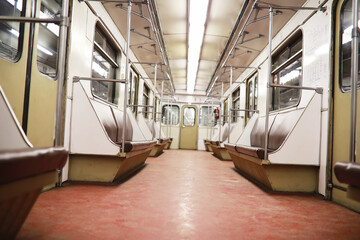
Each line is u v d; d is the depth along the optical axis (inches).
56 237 63.9
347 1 120.6
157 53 287.4
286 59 195.0
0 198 42.2
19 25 93.9
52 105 117.4
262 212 96.5
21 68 94.2
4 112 61.9
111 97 223.0
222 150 303.0
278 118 181.0
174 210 93.4
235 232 74.0
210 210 96.0
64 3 67.4
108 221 77.8
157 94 504.1
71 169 135.6
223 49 270.7
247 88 311.6
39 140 107.6
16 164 43.3
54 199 100.7
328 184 122.8
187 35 242.2
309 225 83.4
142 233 69.6
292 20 175.0
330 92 126.4
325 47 132.0
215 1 178.1
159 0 181.8
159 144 305.4
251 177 173.3
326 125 127.7
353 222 88.1
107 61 209.6
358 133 106.3
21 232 65.9
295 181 134.6
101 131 132.3
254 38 222.7
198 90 542.0
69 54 127.5
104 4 175.3
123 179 152.3
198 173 191.6
